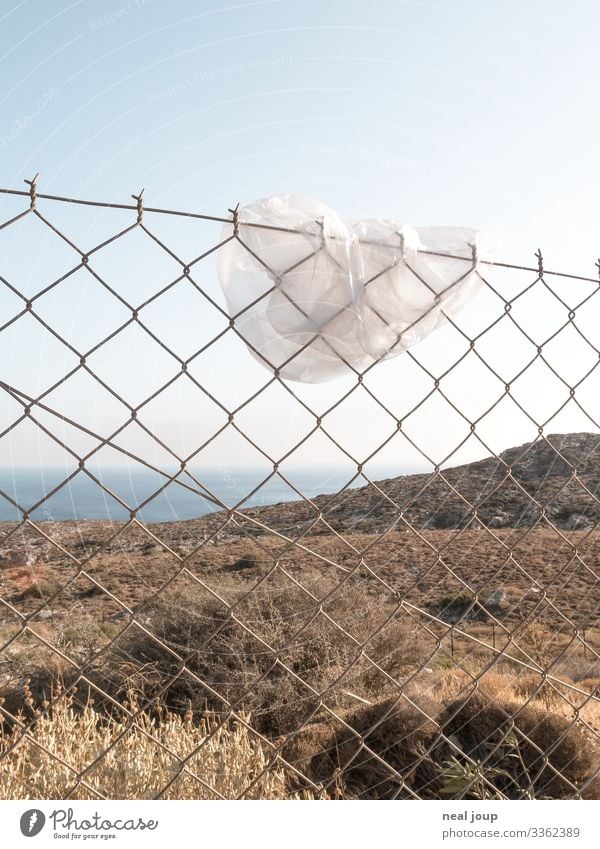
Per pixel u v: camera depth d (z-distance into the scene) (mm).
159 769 1800
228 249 1244
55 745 1905
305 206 1312
